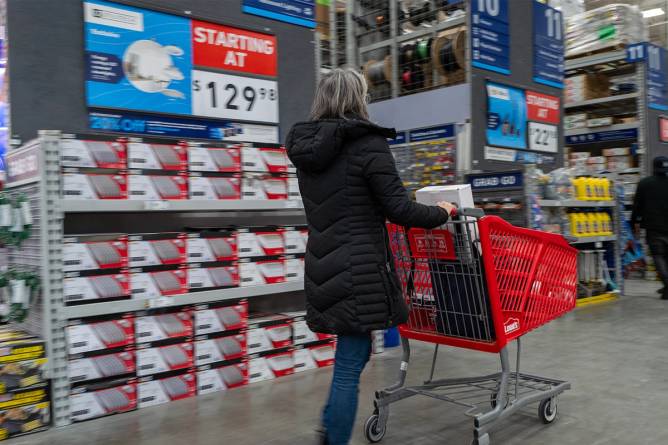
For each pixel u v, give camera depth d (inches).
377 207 84.3
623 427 104.9
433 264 103.0
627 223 276.5
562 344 170.1
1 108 139.8
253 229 137.2
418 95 245.6
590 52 314.8
